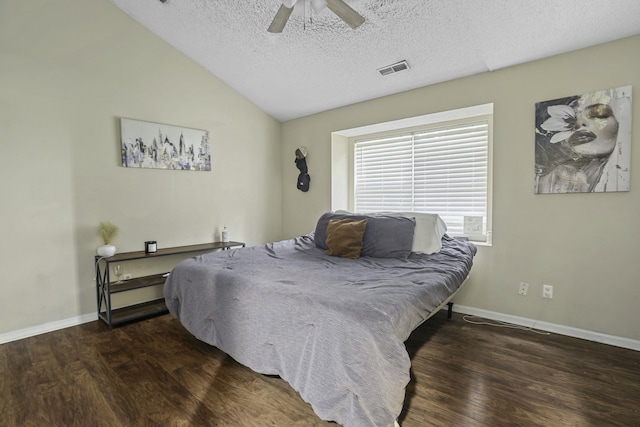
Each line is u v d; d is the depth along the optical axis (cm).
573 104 238
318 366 145
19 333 251
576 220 243
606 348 227
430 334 253
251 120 412
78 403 167
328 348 143
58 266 270
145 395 174
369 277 199
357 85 333
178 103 341
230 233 393
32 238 257
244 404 167
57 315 270
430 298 176
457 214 335
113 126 297
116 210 301
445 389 178
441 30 243
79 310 282
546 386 180
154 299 337
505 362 208
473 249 283
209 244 359
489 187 312
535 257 262
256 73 352
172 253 310
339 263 244
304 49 298
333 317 144
